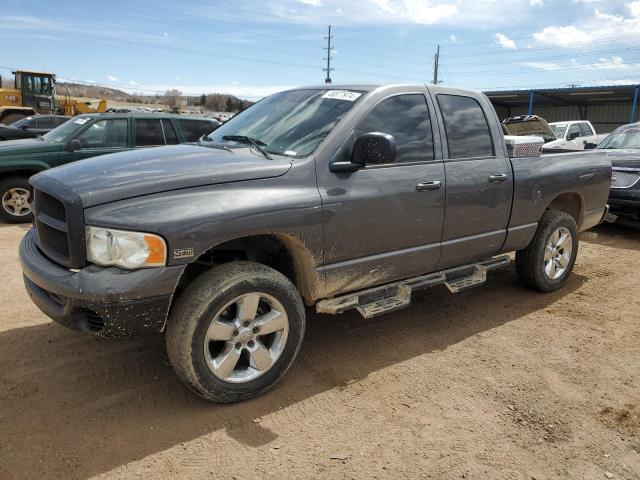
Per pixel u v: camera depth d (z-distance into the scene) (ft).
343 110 12.52
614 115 124.67
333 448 9.58
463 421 10.50
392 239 12.78
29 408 10.50
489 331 14.84
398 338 14.26
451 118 14.34
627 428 10.42
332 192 11.52
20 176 29.30
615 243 25.70
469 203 14.28
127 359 12.60
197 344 9.96
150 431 9.89
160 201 9.71
